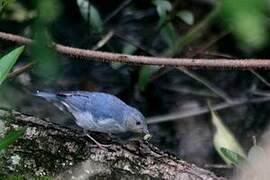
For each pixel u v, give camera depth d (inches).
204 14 442.9
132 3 491.2
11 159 283.7
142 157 288.2
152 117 459.5
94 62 475.8
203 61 271.6
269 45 456.4
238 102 470.9
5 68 199.6
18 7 391.5
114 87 467.8
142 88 390.0
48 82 444.8
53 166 283.9
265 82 442.6
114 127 309.6
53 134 292.8
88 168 282.7
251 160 285.6
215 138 349.7
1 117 297.6
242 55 467.8
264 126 456.4
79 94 310.2
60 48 270.8
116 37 474.3
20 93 430.6
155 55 466.6
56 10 131.9
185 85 481.7
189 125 459.8
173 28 405.7
